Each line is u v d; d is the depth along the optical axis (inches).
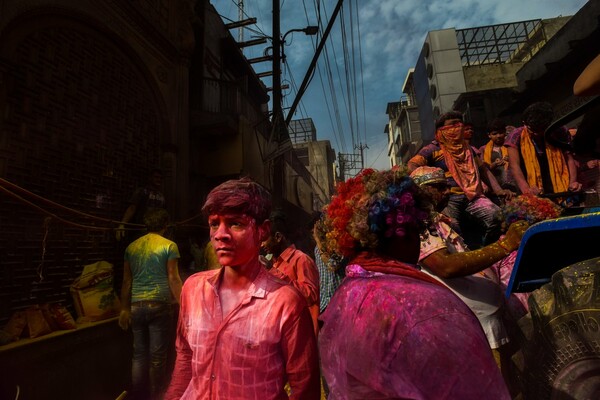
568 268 41.3
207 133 317.7
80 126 160.2
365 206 35.9
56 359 109.9
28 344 100.9
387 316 29.1
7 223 120.9
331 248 42.6
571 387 37.3
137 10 206.5
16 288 121.4
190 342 46.9
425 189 38.5
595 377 35.5
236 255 44.4
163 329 119.9
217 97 366.6
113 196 178.4
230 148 324.2
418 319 28.0
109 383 130.6
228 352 43.4
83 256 151.8
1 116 122.5
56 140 145.9
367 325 30.0
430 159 106.3
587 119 52.5
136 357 117.6
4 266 118.3
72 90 157.2
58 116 148.2
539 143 99.3
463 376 25.7
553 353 40.1
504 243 57.6
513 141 104.1
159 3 237.1
